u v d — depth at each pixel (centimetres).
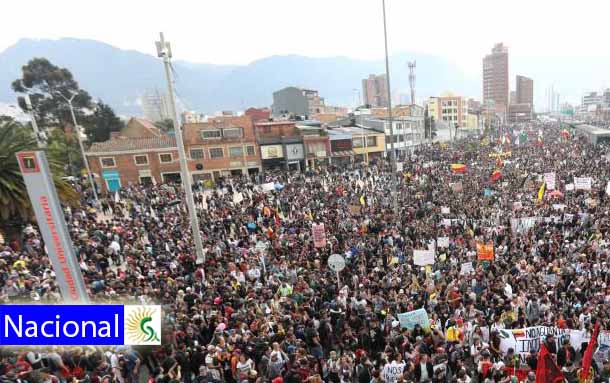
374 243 1981
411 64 7712
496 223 2373
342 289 1379
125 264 1869
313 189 3744
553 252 1728
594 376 990
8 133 2120
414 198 3131
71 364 1003
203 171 5309
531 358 1016
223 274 1543
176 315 1192
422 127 9238
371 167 5516
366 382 962
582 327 1149
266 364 981
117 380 988
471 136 11231
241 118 5556
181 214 2725
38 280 1402
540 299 1256
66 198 2364
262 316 1181
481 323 1132
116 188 4734
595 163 4131
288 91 10275
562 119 17988
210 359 964
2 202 1969
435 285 1463
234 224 2486
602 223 2052
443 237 1925
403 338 1058
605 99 19075
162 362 1047
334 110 12131
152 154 5044
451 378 977
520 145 6650
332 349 1165
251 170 5666
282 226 2450
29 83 5681
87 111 6247
